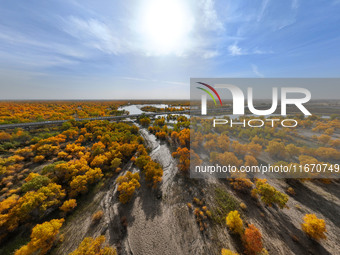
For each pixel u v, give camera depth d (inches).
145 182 1753.2
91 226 1208.8
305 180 1638.8
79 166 1706.4
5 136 2500.0
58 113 5620.1
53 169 1537.9
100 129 3324.3
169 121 5531.5
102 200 1480.1
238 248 1027.3
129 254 1015.6
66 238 1112.8
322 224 1042.1
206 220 1240.8
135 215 1309.1
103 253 943.7
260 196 1473.9
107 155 2081.7
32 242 925.8
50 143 2432.3
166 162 2303.2
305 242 1064.8
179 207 1385.3
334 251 1004.6
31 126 3503.9
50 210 1291.8
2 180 1513.3
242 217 1267.2
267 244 1059.9
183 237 1115.3
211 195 1533.0
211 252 1013.8
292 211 1316.4
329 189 1541.6
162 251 1030.4
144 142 3137.3
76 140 2773.1
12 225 1078.4
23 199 1149.7
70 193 1432.1
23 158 1934.1
